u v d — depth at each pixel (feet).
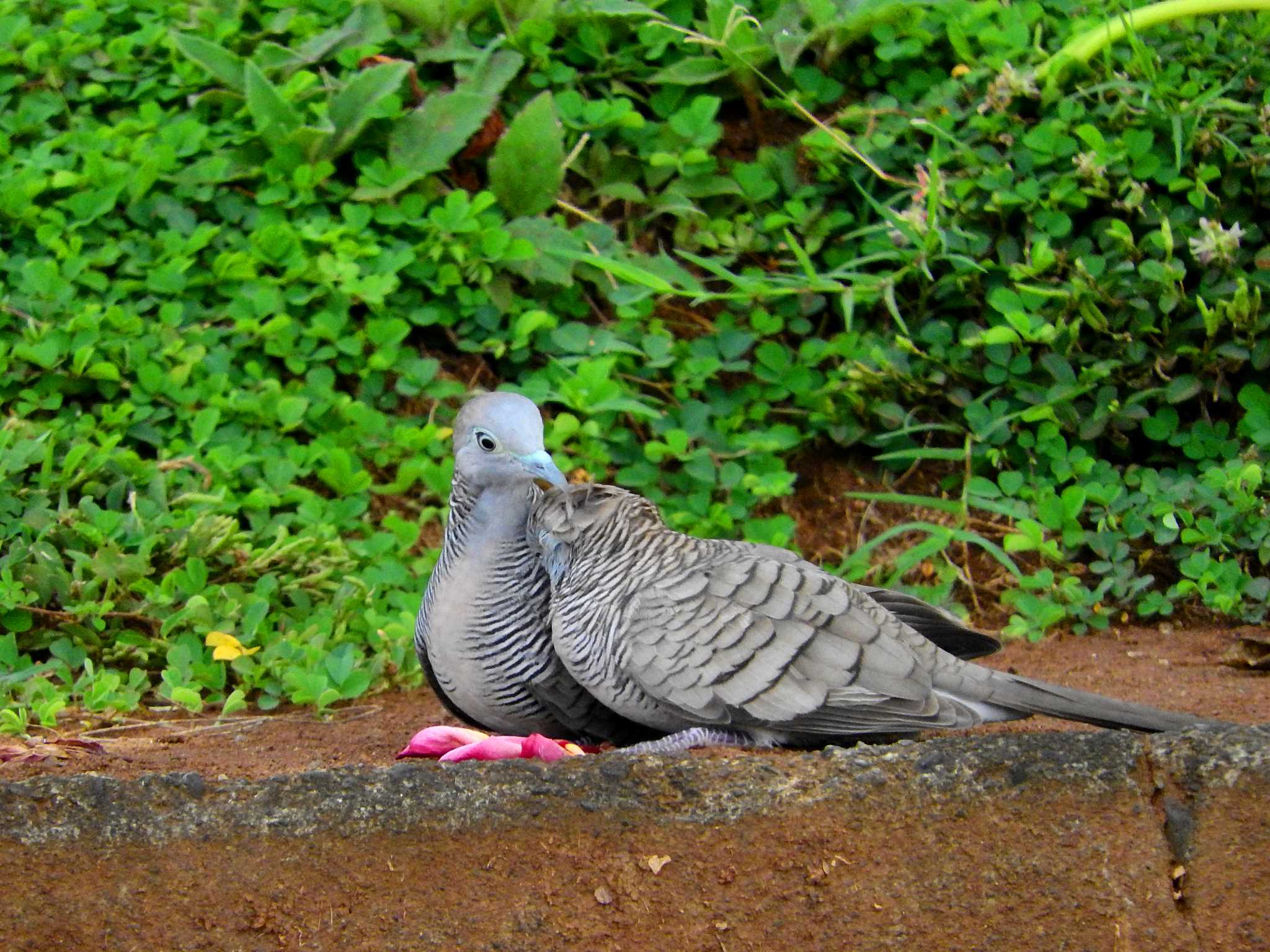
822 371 38.06
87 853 20.93
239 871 21.06
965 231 37.04
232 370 35.96
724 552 25.04
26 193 36.40
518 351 37.32
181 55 40.29
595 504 25.40
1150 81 36.91
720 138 40.83
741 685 23.71
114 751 25.52
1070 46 37.81
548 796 21.31
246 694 29.71
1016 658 31.09
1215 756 21.50
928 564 35.17
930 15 41.06
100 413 34.47
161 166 37.81
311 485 35.24
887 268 38.93
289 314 36.68
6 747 24.61
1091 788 21.47
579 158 40.14
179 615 30.01
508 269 37.99
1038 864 21.38
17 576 30.30
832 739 24.44
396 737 27.12
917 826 21.43
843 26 40.24
